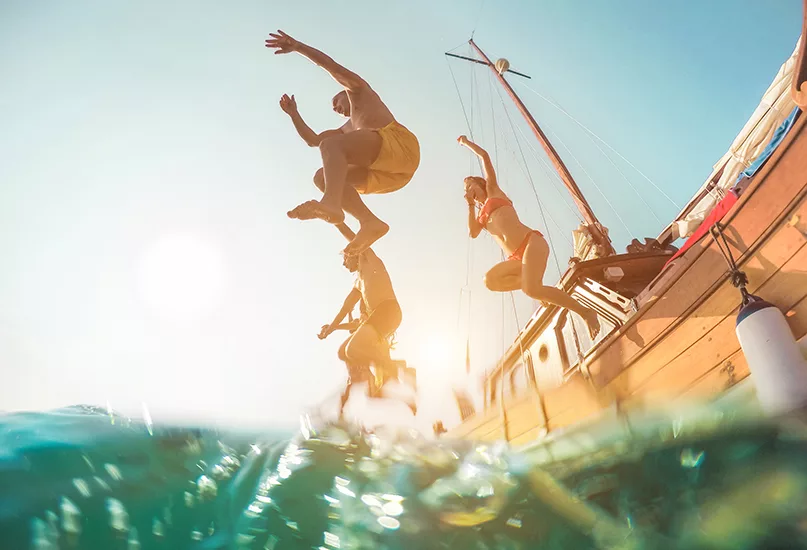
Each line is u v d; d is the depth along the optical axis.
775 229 4.27
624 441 1.72
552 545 1.30
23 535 1.15
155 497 1.39
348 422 2.27
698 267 4.99
